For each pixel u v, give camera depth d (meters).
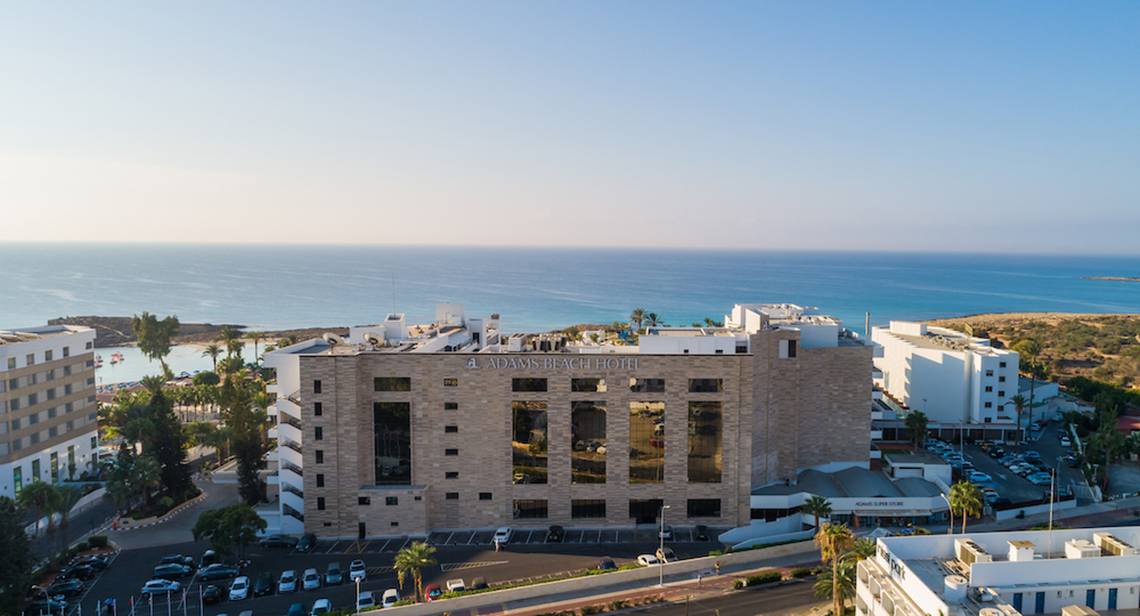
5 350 120.56
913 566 59.12
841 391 118.44
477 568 94.69
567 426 107.31
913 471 118.25
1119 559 54.56
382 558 99.06
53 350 131.12
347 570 95.25
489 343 144.75
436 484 108.19
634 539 104.31
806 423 118.62
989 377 158.38
